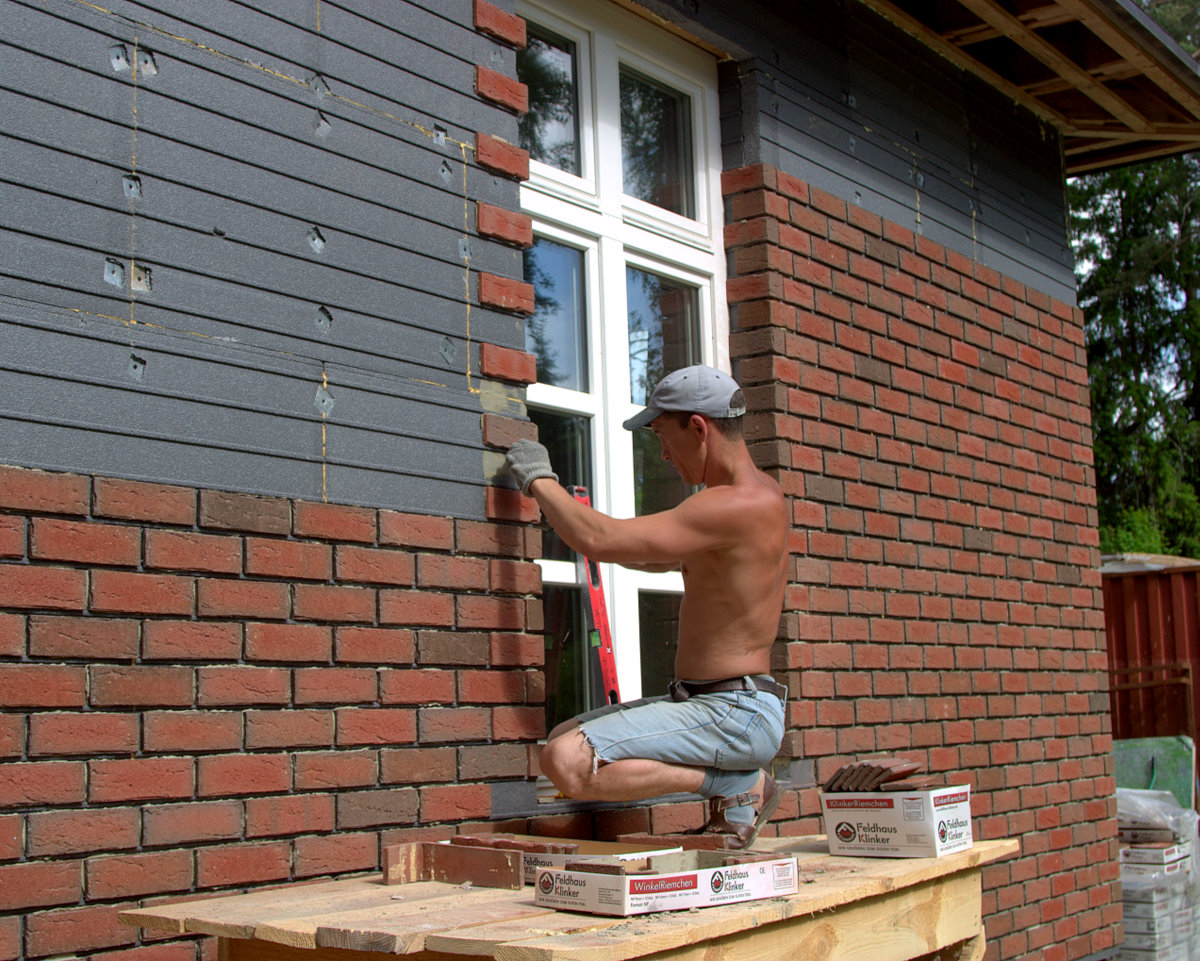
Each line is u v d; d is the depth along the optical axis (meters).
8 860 2.49
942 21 5.82
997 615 5.80
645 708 3.15
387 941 2.12
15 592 2.56
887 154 5.57
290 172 3.21
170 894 2.73
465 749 3.40
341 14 3.40
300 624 3.06
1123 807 7.27
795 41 5.14
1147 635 9.95
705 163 4.86
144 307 2.87
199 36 3.07
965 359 5.85
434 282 3.53
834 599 4.76
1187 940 7.05
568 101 4.45
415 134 3.55
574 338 4.32
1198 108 6.49
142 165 2.91
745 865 2.49
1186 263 23.16
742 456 3.34
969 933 3.30
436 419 3.46
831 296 5.05
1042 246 6.68
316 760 3.05
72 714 2.62
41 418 2.65
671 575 4.46
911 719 5.09
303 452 3.13
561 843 2.78
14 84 2.71
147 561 2.79
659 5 4.53
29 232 2.69
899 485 5.25
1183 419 22.62
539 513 3.71
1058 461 6.49
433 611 3.37
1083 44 6.17
